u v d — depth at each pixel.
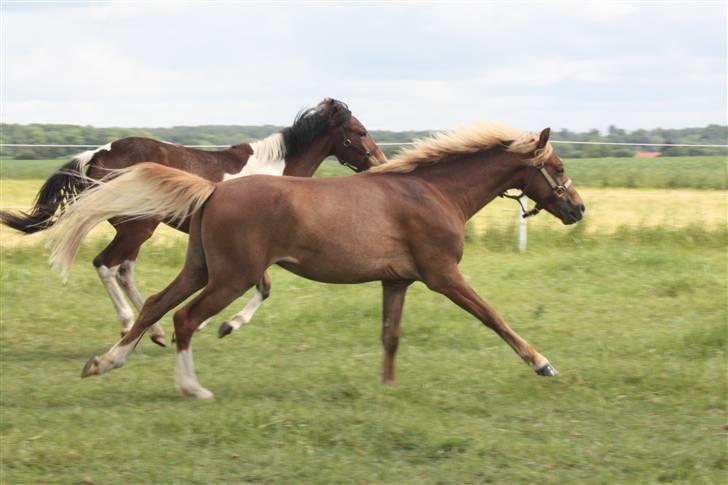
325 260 7.48
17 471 5.83
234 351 9.51
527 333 10.12
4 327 10.44
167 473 5.83
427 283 7.78
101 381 8.19
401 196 7.64
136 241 9.94
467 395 7.68
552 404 7.47
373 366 8.78
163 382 8.19
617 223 18.02
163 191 7.37
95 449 6.19
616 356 9.12
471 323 10.55
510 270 13.66
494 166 8.10
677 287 12.31
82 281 12.83
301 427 6.63
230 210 7.26
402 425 6.62
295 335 10.14
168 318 11.32
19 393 7.73
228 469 5.93
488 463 6.05
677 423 7.00
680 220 18.23
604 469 6.00
